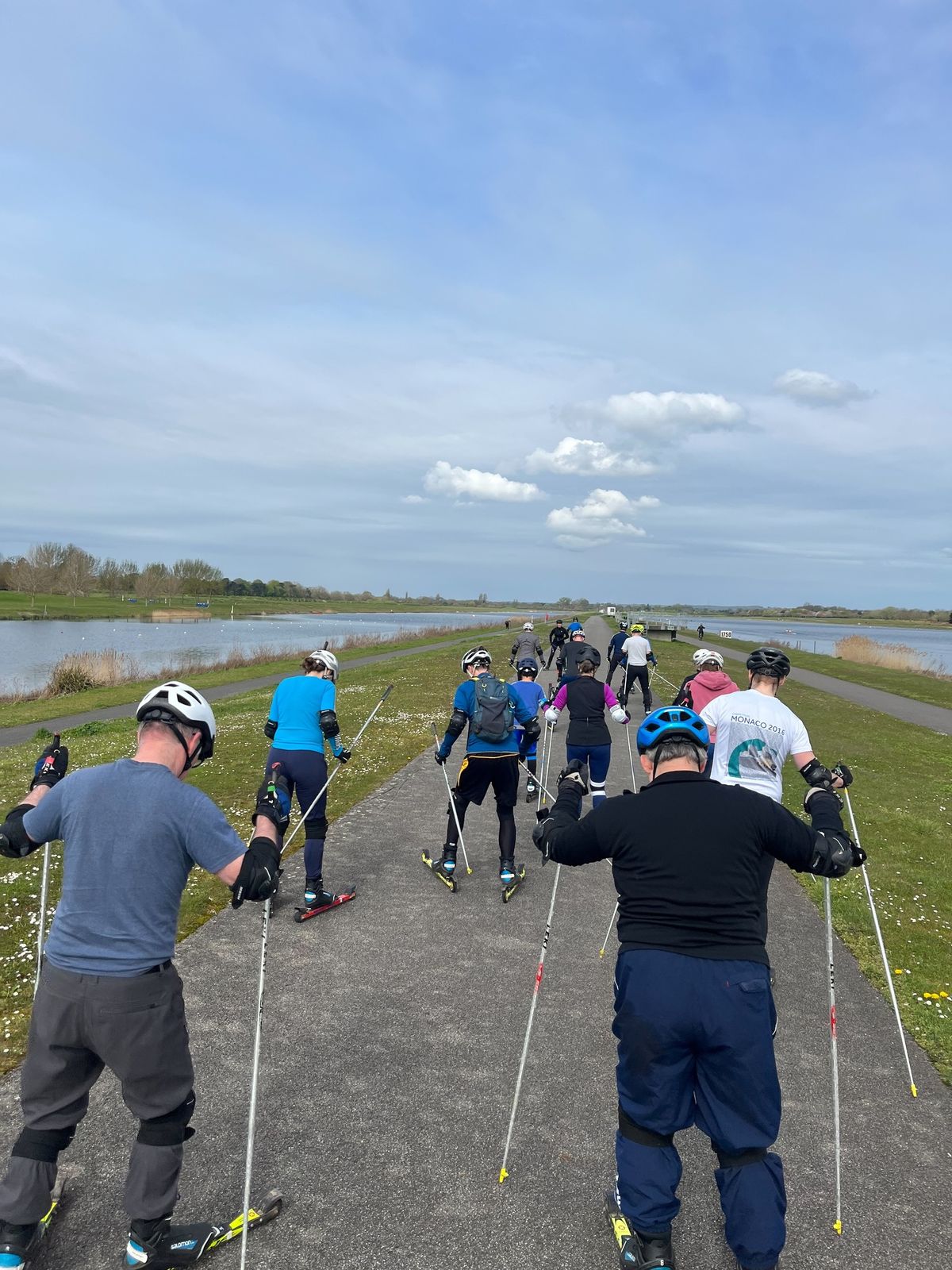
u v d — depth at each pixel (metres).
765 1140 2.61
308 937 5.70
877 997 5.13
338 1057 4.15
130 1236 2.77
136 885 2.65
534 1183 3.25
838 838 2.85
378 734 14.59
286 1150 3.41
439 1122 3.64
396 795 10.05
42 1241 2.87
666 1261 2.67
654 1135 2.72
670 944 2.65
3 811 9.21
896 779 12.64
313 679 6.29
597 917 6.26
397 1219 3.03
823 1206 3.19
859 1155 3.52
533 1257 2.86
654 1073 2.64
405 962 5.34
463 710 6.91
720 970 2.61
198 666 34.72
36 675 35.44
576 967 5.33
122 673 29.48
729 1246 2.67
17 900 6.30
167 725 2.91
